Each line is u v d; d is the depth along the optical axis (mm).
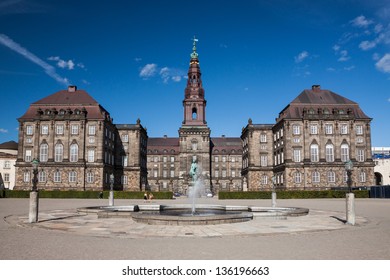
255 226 25094
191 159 130000
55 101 95375
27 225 25344
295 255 14977
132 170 107438
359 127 92750
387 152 145125
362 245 17406
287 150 91875
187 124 132750
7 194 77250
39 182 90312
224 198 77500
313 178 90312
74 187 90250
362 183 90375
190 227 24531
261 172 107688
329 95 97188
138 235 20719
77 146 91625
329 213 37094
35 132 92000
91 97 96750
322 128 91875
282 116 99438
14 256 14750
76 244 17656
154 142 161500
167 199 78250
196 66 137250
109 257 14594
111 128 102562
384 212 38281
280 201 65562
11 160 113625
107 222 27844
